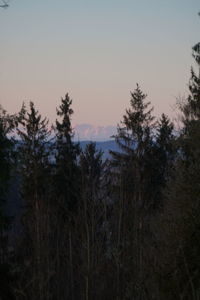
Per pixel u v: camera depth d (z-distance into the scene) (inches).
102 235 1600.6
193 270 1127.6
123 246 1558.8
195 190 1175.6
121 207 1578.5
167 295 1136.2
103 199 1594.5
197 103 1515.7
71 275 1647.4
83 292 1555.1
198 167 1197.7
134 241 1525.6
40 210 1857.8
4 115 2177.7
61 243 1804.9
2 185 2154.3
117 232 1594.5
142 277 1275.8
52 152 4060.0
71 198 3024.1
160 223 1208.8
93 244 1514.5
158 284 1154.7
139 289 1282.0
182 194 1184.8
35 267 1740.9
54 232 1845.5
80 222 1621.6
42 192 3371.1
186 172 1203.9
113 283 1563.7
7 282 1828.2
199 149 1242.6
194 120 1375.5
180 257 1137.4
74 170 3550.7
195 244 1141.1
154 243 1263.5
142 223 1592.0
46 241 1743.4
